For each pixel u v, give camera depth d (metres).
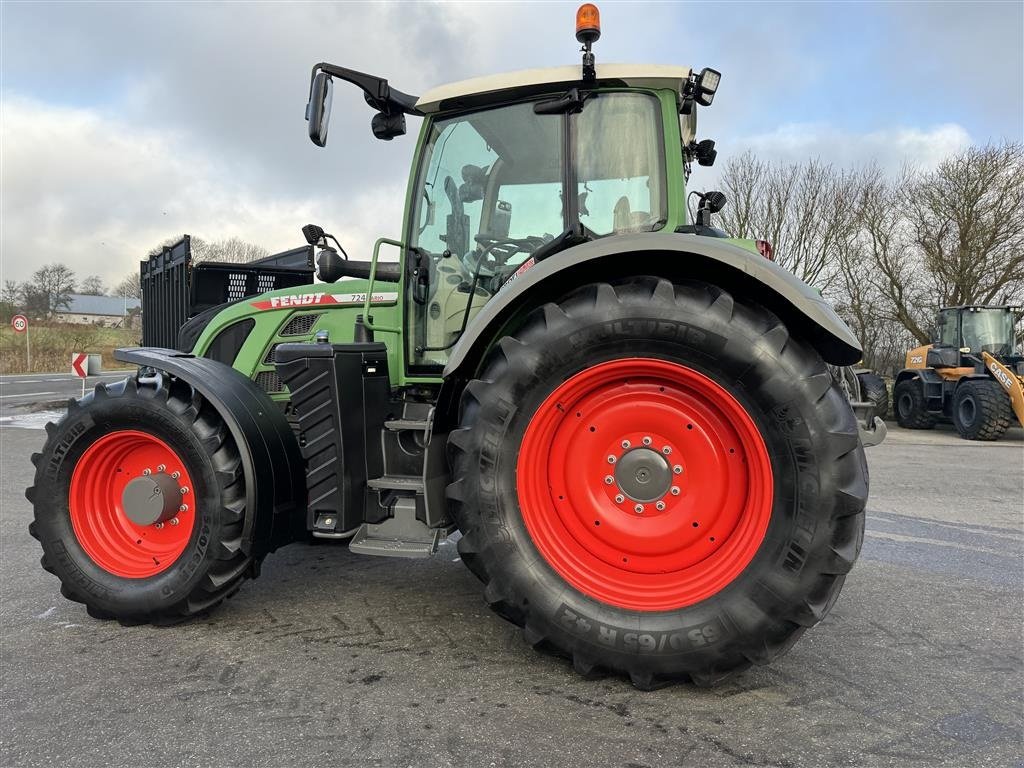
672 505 2.30
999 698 2.22
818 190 21.89
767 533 2.11
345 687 2.27
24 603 3.12
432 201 3.08
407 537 2.71
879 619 2.94
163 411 2.74
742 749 1.91
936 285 20.31
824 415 2.08
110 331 34.19
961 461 8.02
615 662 2.19
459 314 3.06
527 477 2.33
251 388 2.97
